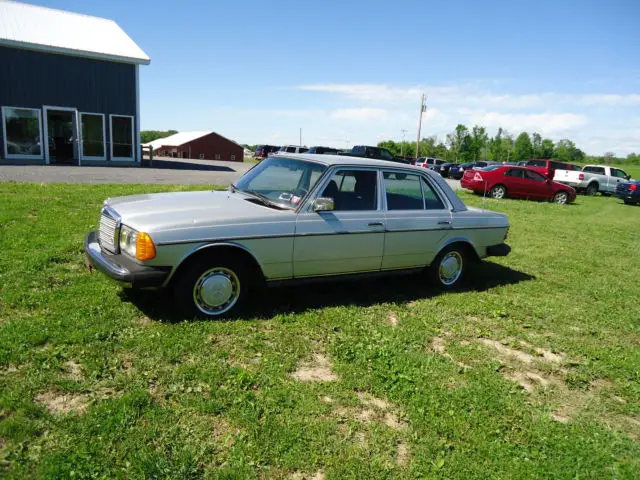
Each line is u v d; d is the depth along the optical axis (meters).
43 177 14.58
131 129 25.08
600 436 3.27
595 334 5.15
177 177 18.38
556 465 2.90
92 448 2.59
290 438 2.85
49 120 23.00
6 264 5.31
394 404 3.38
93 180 14.74
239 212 4.52
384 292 5.79
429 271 5.98
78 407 2.97
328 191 4.93
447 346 4.41
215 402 3.09
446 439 3.04
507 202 18.45
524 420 3.34
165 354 3.66
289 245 4.63
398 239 5.41
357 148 31.00
